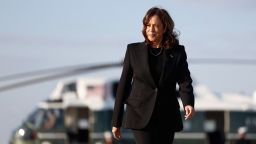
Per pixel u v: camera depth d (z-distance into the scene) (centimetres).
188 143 4409
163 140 905
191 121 4416
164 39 909
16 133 4397
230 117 4441
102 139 4306
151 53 906
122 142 4244
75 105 4359
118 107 919
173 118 904
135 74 906
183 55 912
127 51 915
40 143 4353
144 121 895
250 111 4441
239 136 4428
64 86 4434
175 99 912
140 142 903
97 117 4328
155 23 898
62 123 4369
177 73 909
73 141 4381
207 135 4406
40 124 4372
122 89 917
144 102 898
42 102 4416
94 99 4356
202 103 4431
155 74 900
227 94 4541
